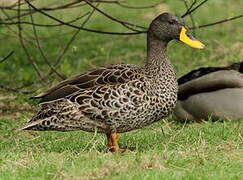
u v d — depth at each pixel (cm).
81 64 2077
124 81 1122
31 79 1897
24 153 1151
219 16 2678
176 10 2756
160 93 1141
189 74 1513
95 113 1122
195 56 2086
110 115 1120
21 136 1358
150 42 1209
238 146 1173
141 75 1137
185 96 1494
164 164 1051
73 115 1125
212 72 1489
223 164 1062
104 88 1117
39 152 1153
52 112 1130
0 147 1248
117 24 2611
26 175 1016
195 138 1243
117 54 2197
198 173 1016
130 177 977
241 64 1503
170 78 1160
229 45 2177
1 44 2389
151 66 1166
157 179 976
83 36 2469
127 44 2322
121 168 1017
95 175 992
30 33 2389
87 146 1168
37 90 1706
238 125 1376
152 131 1366
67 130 1145
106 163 1030
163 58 1182
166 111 1156
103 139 1216
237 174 1011
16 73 2036
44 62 2162
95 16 2698
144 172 1003
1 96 1698
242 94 1448
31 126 1136
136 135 1321
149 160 1046
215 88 1466
